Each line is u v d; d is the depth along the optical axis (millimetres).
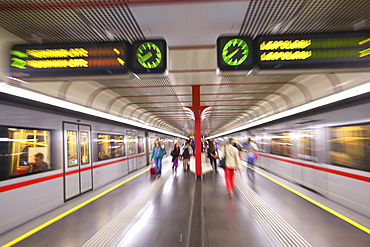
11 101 4688
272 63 2617
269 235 4230
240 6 2453
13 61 2754
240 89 7660
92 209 6078
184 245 3861
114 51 2682
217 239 4082
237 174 11781
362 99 5023
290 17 2604
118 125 11516
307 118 7934
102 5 2305
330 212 5449
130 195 7641
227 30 3076
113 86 6789
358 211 5266
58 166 6438
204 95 8422
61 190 6504
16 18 2436
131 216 5449
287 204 6207
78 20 2531
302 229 4484
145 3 2311
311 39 2637
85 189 7949
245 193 7566
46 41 2902
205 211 5711
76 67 2695
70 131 7125
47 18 2475
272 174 11844
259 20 2725
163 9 2490
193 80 6289
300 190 7906
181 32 3125
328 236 4148
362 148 5090
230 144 7363
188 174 12266
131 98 8812
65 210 6000
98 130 9227
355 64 2605
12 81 4020
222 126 31266
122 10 2432
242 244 3875
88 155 8273
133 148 14250
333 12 2438
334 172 6219
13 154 4898
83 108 6898
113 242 4070
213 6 2465
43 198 5703
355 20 2562
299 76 6250
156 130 20484
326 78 5898
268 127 13102
